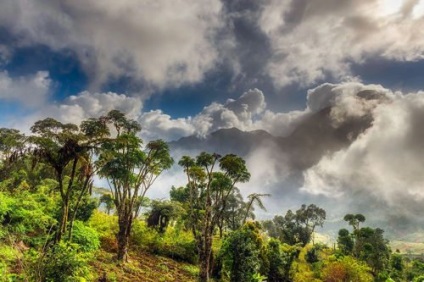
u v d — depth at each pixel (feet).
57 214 70.13
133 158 79.46
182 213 128.26
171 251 116.67
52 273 41.34
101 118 77.82
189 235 128.98
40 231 67.77
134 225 117.50
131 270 77.30
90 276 56.03
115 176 79.00
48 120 58.90
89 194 84.53
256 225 114.93
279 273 113.60
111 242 95.40
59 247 44.78
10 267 46.98
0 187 85.40
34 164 56.59
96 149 61.87
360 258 241.55
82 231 70.08
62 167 59.00
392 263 261.65
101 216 110.01
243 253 91.15
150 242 116.88
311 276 132.77
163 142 86.02
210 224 94.68
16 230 59.77
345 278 130.93
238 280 89.71
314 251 188.34
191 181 101.71
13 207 64.28
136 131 83.51
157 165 88.28
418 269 257.55
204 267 89.81
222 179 97.60
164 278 80.02
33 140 56.03
